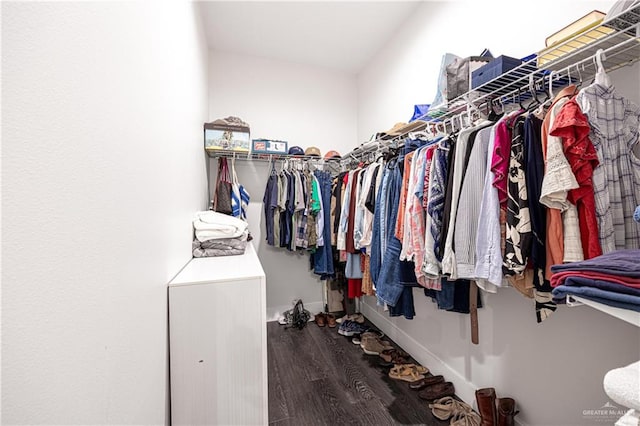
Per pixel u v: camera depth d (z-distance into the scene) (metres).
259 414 1.06
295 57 2.89
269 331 2.58
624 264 0.51
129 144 0.65
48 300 0.38
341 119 3.19
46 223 0.38
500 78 1.08
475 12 1.63
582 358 1.06
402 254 1.35
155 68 0.86
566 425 1.11
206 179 2.35
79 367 0.45
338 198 2.46
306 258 3.01
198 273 1.16
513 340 1.33
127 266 0.63
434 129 1.62
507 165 0.93
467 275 1.01
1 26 0.32
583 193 0.76
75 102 0.44
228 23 2.35
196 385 1.01
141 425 0.70
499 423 1.27
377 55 2.81
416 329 2.05
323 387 1.72
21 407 0.34
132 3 0.68
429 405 1.54
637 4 0.67
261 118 2.88
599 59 0.81
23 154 0.35
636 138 0.84
